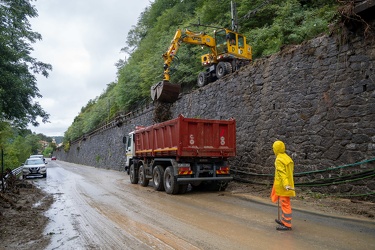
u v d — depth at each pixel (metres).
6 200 9.69
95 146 47.88
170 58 17.02
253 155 12.96
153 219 7.13
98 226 6.59
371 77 8.31
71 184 16.28
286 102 11.33
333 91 9.45
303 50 10.71
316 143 9.91
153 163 13.07
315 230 5.86
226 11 23.30
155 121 22.62
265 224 6.45
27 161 23.14
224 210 8.02
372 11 8.09
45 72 15.80
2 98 14.23
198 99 17.95
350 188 8.70
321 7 15.84
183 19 29.80
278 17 17.50
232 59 16.75
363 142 8.44
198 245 5.13
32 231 6.34
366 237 5.33
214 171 11.59
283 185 5.86
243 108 13.85
